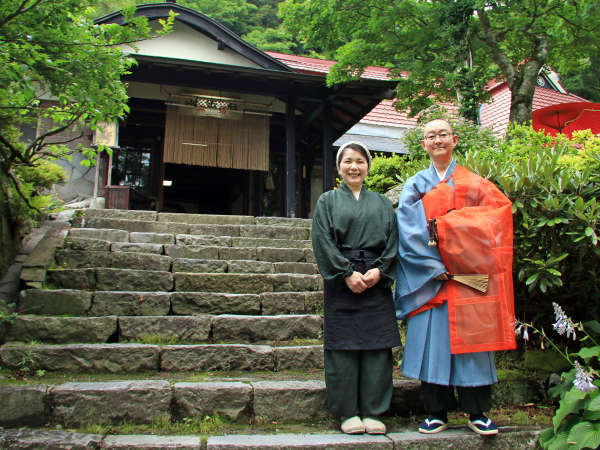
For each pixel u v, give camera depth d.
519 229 2.95
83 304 3.38
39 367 2.77
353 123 9.71
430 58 8.27
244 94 9.36
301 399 2.56
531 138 4.77
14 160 3.87
